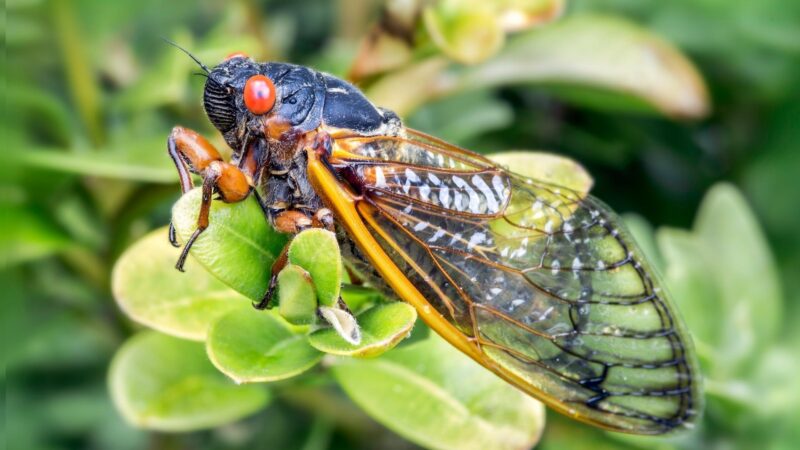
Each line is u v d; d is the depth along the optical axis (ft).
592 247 0.31
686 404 0.30
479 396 0.29
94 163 0.33
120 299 0.29
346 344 0.26
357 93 0.32
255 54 0.39
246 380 0.27
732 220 0.36
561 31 0.40
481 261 0.31
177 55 0.37
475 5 0.35
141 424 0.29
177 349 0.30
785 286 0.40
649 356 0.30
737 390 0.35
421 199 0.31
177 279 0.29
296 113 0.31
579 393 0.30
